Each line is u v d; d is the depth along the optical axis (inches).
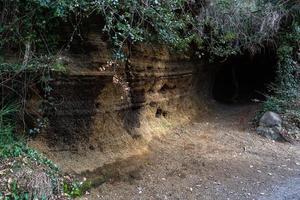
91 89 253.6
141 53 296.4
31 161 210.8
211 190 255.6
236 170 294.2
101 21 249.6
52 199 199.9
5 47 228.4
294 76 476.7
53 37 236.2
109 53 258.7
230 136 387.9
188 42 367.6
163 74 355.6
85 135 255.8
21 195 189.0
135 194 238.8
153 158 293.1
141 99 319.9
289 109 434.6
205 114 480.4
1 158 203.2
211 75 550.9
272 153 347.9
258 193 256.1
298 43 481.7
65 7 225.9
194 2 358.3
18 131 227.9
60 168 226.4
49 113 237.8
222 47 443.8
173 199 237.6
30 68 222.7
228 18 424.8
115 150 274.1
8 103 226.1
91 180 234.1
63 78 235.3
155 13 277.3
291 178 287.7
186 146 337.1
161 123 364.5
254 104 541.6
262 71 619.8
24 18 226.8
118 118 290.7
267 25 452.1
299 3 468.4
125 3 257.0
